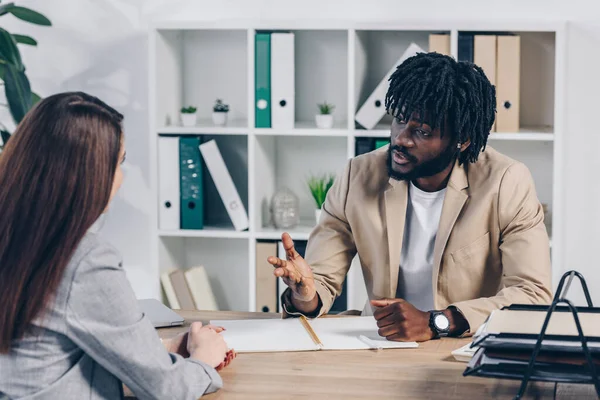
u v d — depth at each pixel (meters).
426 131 1.97
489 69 3.00
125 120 3.51
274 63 3.11
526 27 2.97
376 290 2.18
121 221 3.57
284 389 1.52
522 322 1.53
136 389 1.41
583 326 1.50
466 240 2.07
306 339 1.81
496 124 3.04
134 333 1.40
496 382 1.55
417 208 2.16
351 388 1.52
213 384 1.50
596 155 3.22
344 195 2.20
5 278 1.34
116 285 1.40
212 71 3.44
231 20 3.11
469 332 1.83
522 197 2.07
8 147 1.38
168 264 3.36
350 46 3.04
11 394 1.38
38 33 3.51
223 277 3.55
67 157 1.35
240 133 3.17
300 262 1.96
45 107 1.38
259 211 3.25
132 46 3.47
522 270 1.99
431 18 3.28
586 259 3.27
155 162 3.22
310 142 3.42
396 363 1.66
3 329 1.35
